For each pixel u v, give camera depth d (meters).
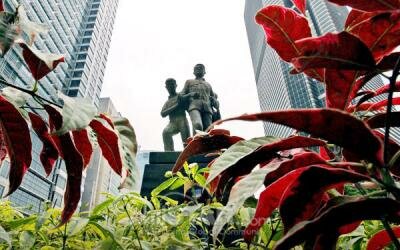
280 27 0.92
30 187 33.16
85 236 1.34
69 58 49.22
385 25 0.74
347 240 1.31
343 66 0.67
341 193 0.85
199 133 0.91
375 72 0.69
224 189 0.84
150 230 1.32
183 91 7.55
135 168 0.83
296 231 0.50
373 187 0.86
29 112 0.93
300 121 0.53
